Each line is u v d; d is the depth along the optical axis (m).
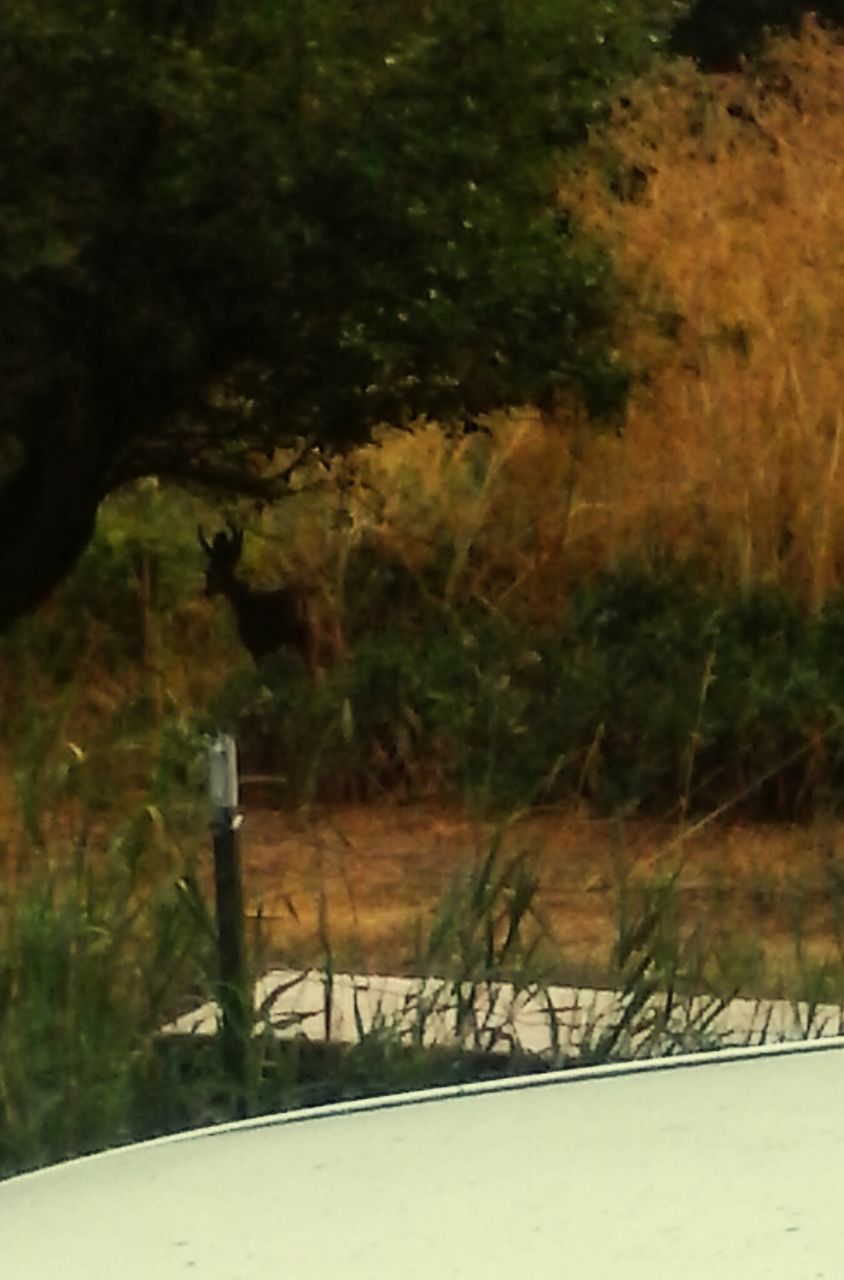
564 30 14.01
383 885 12.87
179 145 12.37
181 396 13.62
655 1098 3.66
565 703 16.45
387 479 20.42
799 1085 3.69
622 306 15.55
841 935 10.13
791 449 19.78
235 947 8.83
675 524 19.89
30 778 10.46
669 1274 2.72
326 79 12.73
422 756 16.25
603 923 11.15
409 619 19.22
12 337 12.99
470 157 13.49
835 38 27.39
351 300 13.23
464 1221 3.01
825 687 16.61
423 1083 8.41
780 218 21.95
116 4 12.34
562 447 20.42
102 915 9.14
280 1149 3.56
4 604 14.59
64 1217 3.31
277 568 19.70
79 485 14.05
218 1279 2.89
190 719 15.52
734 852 13.52
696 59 28.25
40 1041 8.40
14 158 12.54
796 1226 2.88
